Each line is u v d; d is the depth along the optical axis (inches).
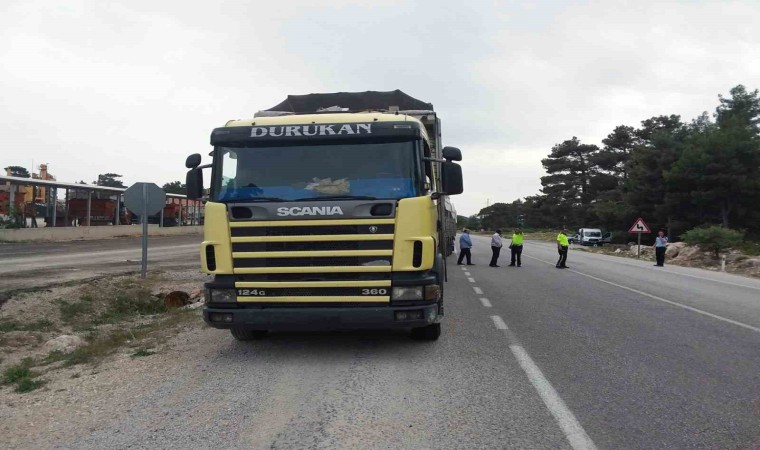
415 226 281.7
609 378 266.4
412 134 293.3
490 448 185.8
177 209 2267.5
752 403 231.6
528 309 479.8
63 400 242.7
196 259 1018.7
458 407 224.8
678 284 729.0
